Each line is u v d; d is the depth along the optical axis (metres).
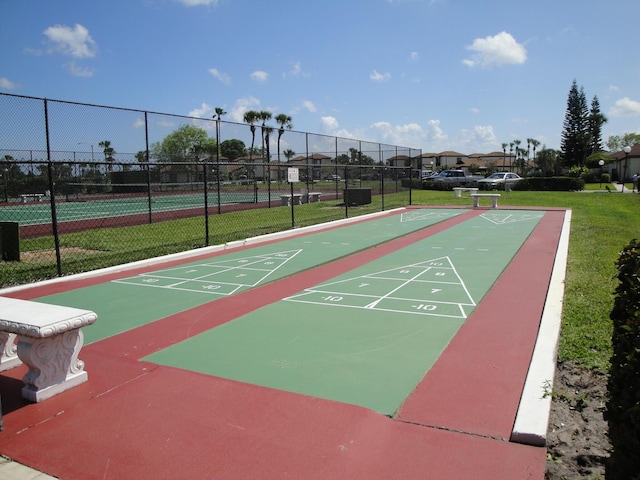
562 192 39.09
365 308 7.29
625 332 2.75
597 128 80.75
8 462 3.49
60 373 4.53
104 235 15.16
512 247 13.09
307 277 9.55
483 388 4.53
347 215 20.59
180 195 25.09
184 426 3.90
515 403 4.23
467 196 34.75
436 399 4.31
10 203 20.41
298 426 3.87
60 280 9.21
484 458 3.42
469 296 7.95
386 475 3.23
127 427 3.91
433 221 19.86
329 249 12.88
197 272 10.05
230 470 3.31
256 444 3.62
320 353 5.47
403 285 8.78
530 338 5.92
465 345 5.69
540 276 9.48
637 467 2.41
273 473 3.26
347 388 4.55
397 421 3.94
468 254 12.07
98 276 9.72
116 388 4.62
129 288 8.73
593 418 4.05
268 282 9.10
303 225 17.77
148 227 17.19
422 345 5.70
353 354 5.43
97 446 3.65
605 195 34.97
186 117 19.48
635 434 2.40
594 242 13.59
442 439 3.66
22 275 9.59
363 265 10.77
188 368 5.09
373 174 34.00
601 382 4.70
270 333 6.19
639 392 2.37
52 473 3.35
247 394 4.45
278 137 25.48
